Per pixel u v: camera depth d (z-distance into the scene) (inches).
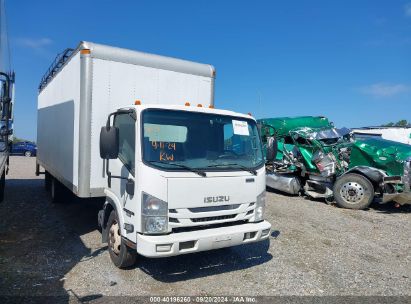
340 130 442.6
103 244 235.5
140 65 231.8
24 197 393.1
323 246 251.6
